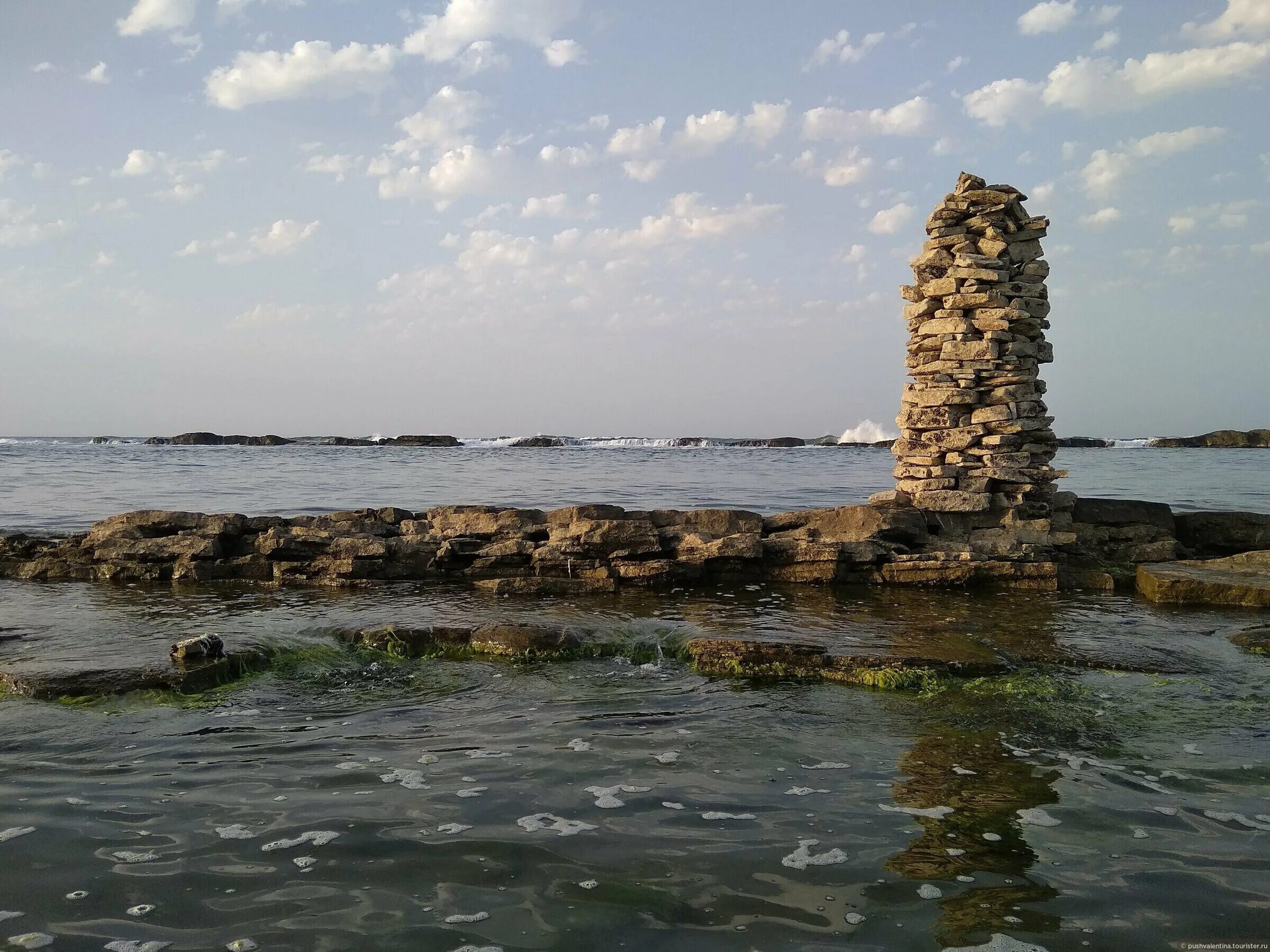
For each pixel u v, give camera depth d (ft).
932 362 52.60
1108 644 33.60
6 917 14.82
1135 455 233.96
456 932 14.53
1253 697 27.58
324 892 15.78
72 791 20.11
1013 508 51.06
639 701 27.81
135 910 15.11
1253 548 53.52
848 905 15.47
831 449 325.83
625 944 14.23
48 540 53.78
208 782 20.79
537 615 39.11
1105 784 20.93
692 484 120.26
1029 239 52.49
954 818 19.07
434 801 19.81
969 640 33.81
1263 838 18.06
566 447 360.07
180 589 47.34
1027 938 14.46
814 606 42.01
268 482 120.88
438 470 158.30
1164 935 14.55
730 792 20.45
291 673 30.32
